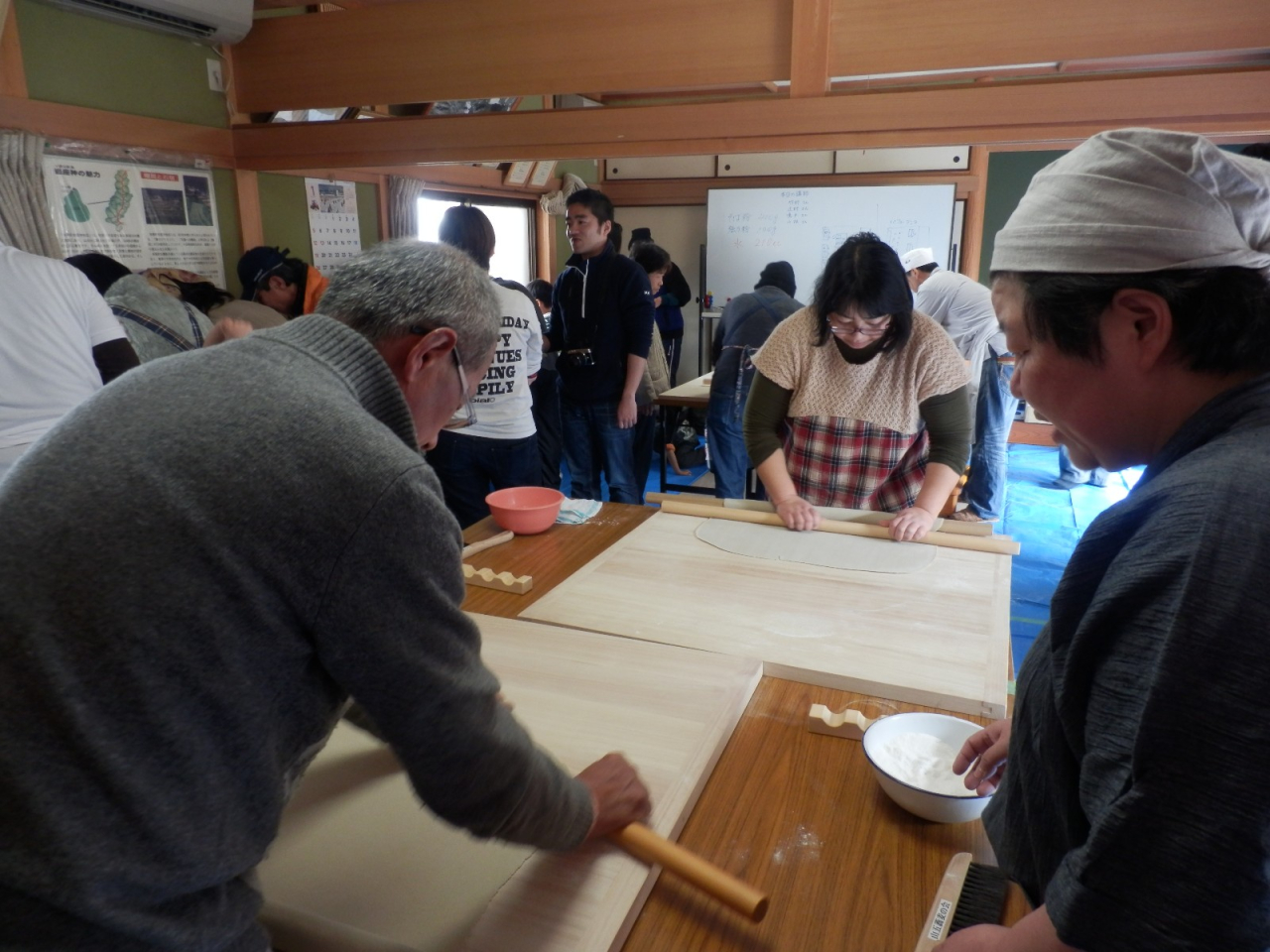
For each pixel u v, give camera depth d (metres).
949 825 0.85
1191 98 2.18
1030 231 0.56
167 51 2.97
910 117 2.41
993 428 4.02
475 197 5.21
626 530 1.76
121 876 0.54
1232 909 0.42
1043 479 5.00
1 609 0.53
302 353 0.67
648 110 2.66
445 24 2.82
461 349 0.77
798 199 6.06
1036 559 3.74
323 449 0.59
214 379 0.62
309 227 3.74
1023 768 0.64
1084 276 0.52
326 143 3.12
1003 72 4.20
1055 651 0.56
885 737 0.97
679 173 6.42
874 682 1.11
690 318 6.79
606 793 0.80
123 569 0.54
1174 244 0.49
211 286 2.70
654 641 1.24
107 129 2.78
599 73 2.69
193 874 0.57
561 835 0.71
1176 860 0.43
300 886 0.76
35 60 2.59
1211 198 0.49
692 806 0.88
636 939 0.72
